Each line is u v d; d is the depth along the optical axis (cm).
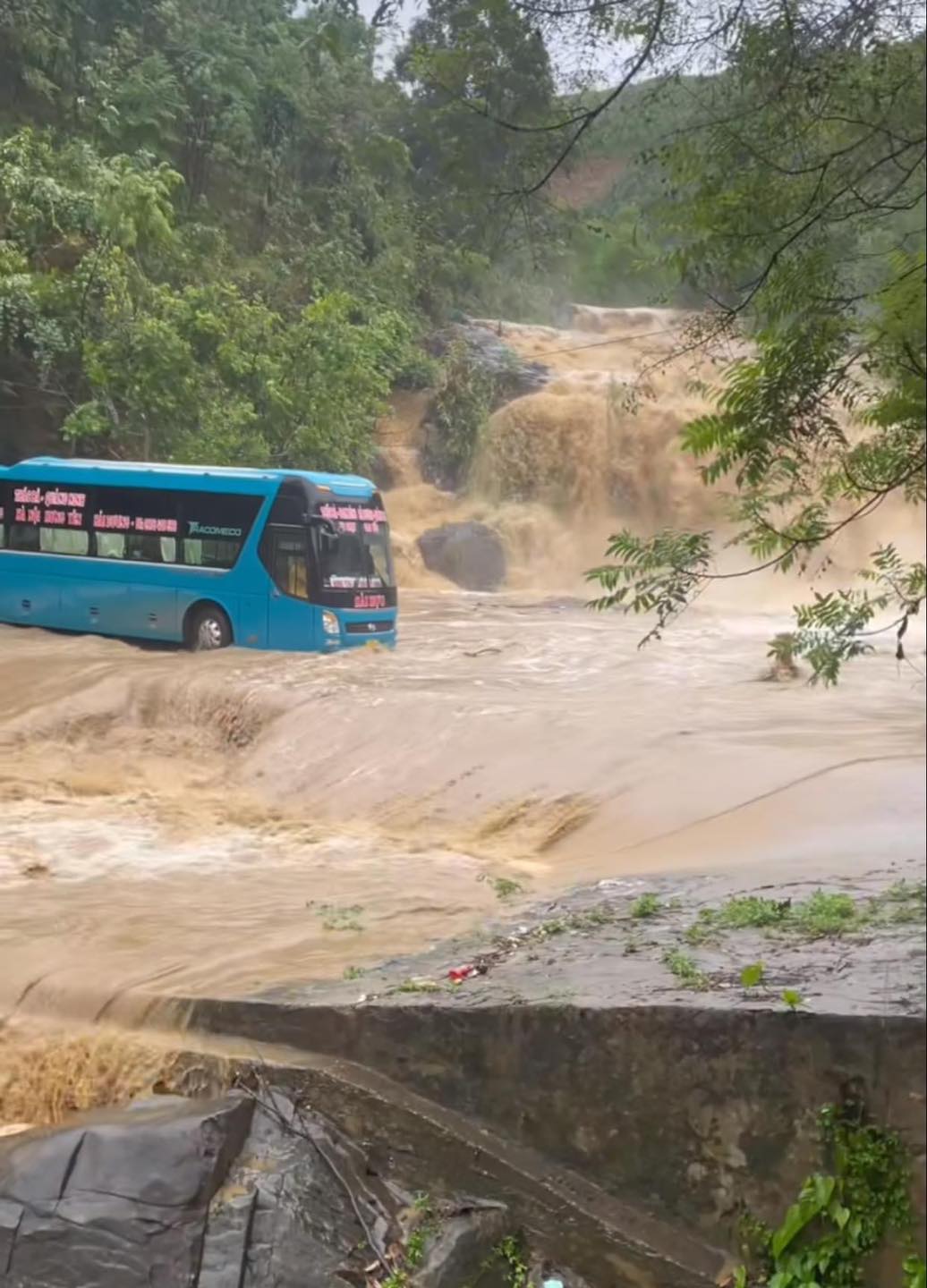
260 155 2681
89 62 2420
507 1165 789
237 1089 806
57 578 2428
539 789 1567
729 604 3294
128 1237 714
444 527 3947
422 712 1800
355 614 2311
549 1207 777
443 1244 743
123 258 2478
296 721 1812
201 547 2328
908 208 764
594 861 1348
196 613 2333
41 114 2402
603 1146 788
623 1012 786
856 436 922
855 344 793
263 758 1758
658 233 816
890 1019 753
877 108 760
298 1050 834
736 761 1589
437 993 845
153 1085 834
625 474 4056
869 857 1232
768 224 767
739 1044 770
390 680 2062
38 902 1147
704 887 1139
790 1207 758
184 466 2392
